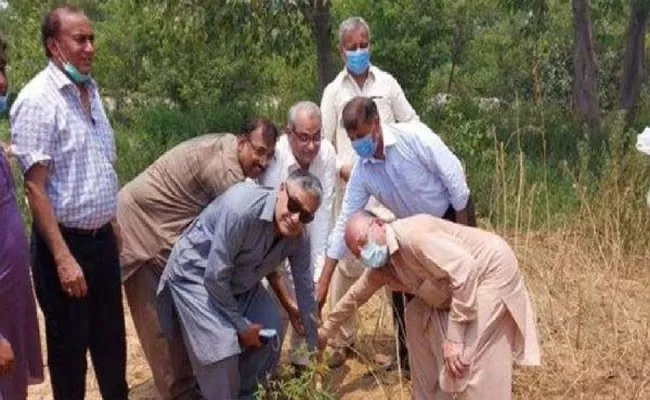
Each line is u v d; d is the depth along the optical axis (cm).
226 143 497
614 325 586
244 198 450
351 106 468
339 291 573
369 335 608
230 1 1209
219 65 1758
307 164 508
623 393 521
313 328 482
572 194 846
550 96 1866
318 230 530
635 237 727
